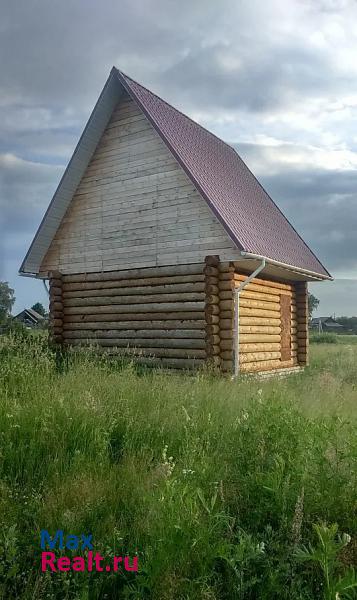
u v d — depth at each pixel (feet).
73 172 45.68
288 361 51.96
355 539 10.41
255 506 11.46
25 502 11.72
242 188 50.98
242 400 20.81
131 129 43.88
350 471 11.71
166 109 48.93
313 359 63.26
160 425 17.33
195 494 11.19
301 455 12.68
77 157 44.91
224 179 46.85
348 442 12.89
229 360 37.68
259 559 9.55
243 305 41.73
